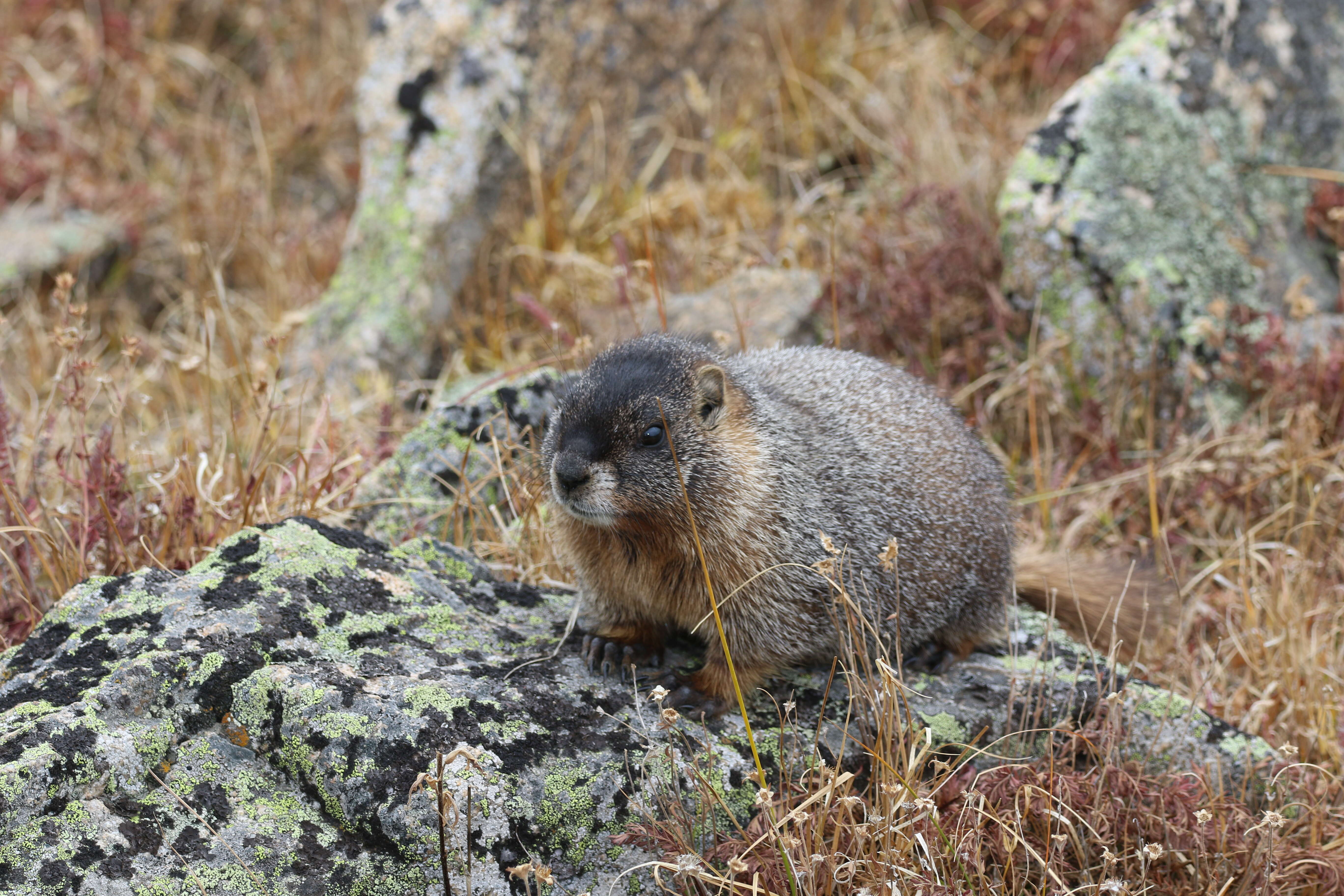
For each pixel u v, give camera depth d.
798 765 7.25
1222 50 13.63
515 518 10.24
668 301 13.70
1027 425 12.33
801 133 16.59
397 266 14.45
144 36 18.67
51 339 9.73
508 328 14.86
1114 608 9.45
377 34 15.28
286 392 13.41
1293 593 9.88
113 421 9.64
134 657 6.83
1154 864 7.16
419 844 6.34
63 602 7.34
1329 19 14.34
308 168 17.83
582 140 15.87
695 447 7.48
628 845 6.64
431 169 14.72
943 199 13.86
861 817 7.09
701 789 6.72
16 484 9.38
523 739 6.86
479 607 8.37
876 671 8.29
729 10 16.70
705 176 16.12
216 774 6.52
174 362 13.76
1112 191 12.80
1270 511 11.11
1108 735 7.56
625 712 7.34
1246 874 6.92
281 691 6.76
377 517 10.13
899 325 13.09
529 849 6.53
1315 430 11.25
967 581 8.78
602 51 15.74
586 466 7.23
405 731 6.65
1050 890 6.79
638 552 7.66
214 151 17.45
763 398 8.32
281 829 6.37
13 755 6.13
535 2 15.12
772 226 15.31
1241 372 12.09
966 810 6.79
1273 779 7.56
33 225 16.02
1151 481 10.54
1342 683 9.09
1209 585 10.62
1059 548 11.12
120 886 5.91
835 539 7.96
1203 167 13.25
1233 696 9.11
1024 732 7.63
